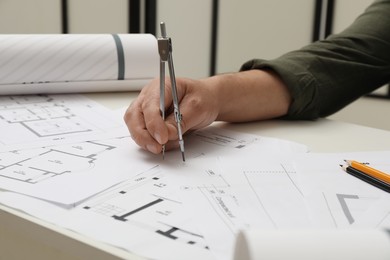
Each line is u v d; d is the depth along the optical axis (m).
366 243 0.22
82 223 0.34
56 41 0.74
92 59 0.75
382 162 0.49
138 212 0.35
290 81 0.66
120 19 1.94
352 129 0.63
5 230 0.37
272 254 0.21
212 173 0.44
